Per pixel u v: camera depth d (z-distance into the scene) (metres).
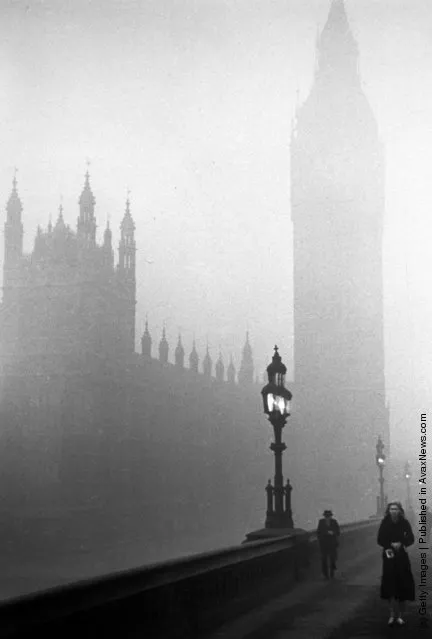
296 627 13.65
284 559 20.09
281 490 22.64
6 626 7.29
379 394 152.38
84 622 8.72
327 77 162.75
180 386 109.88
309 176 158.75
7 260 93.81
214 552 14.70
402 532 14.19
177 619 11.93
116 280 96.25
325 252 157.12
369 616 15.13
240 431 124.88
